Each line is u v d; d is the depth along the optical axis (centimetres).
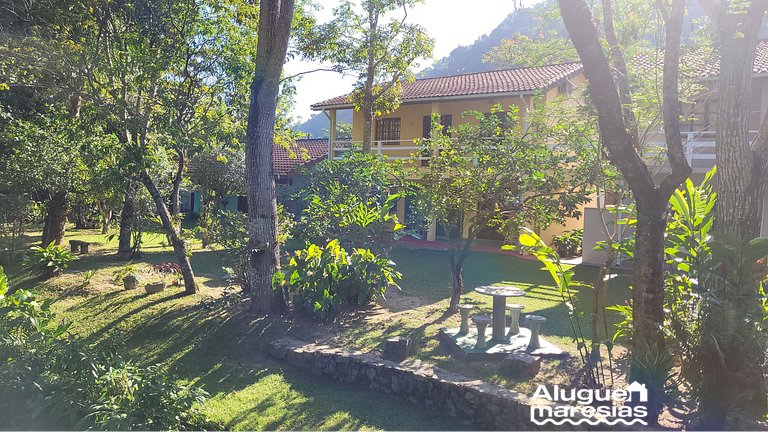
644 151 875
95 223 2388
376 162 1238
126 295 1109
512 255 1697
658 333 549
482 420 569
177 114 1097
